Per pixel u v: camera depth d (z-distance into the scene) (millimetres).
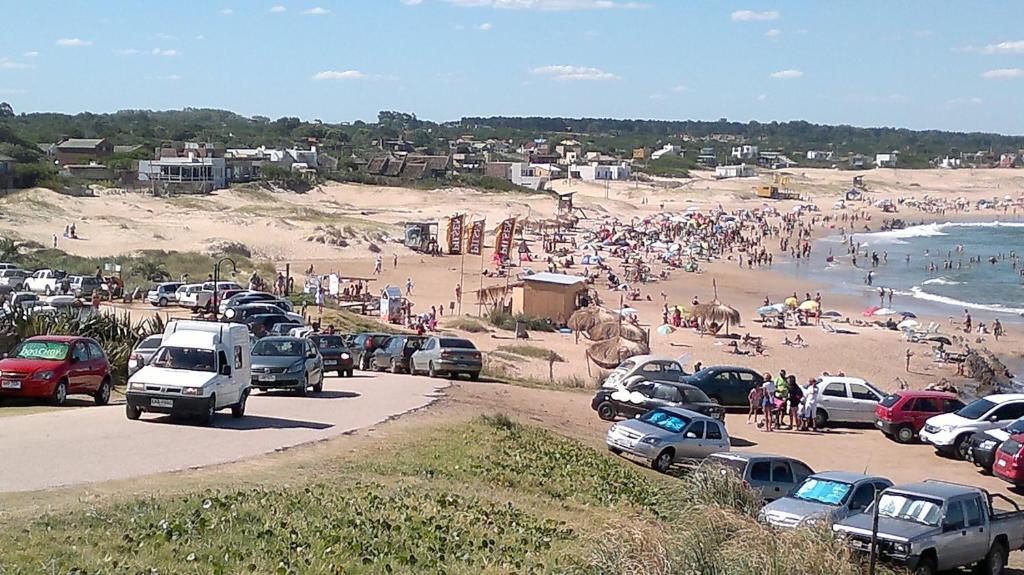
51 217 90938
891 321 67500
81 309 40750
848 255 112500
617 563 10352
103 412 21500
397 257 92375
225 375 21000
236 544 11562
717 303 62781
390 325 55219
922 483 16969
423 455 18484
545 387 36531
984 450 25812
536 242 107000
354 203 137000
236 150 162375
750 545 10531
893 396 30578
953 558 15391
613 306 71812
